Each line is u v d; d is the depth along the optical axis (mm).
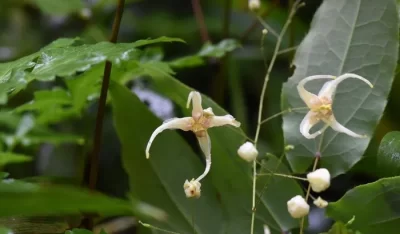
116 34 510
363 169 588
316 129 521
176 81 525
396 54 520
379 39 523
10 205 406
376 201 492
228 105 756
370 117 517
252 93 818
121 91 536
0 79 459
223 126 523
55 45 496
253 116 805
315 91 526
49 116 618
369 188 491
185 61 596
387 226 494
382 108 517
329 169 520
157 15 933
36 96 564
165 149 541
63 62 458
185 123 482
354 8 529
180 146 543
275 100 755
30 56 476
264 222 524
